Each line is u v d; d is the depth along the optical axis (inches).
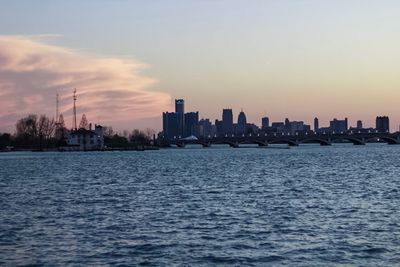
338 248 1507.1
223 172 5260.8
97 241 1622.8
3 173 5497.1
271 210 2269.9
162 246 1549.0
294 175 4643.2
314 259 1393.9
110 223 1957.4
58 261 1386.6
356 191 3085.6
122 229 1825.8
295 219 2012.8
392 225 1860.2
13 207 2470.5
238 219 2027.6
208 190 3267.7
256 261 1380.4
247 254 1450.5
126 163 7824.8
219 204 2508.6
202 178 4404.5
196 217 2090.3
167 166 6756.9
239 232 1755.7
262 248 1519.4
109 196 2947.8
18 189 3503.9
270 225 1883.6
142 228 1844.2
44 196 2997.0
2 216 2159.2
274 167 6136.8
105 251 1491.1
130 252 1478.8
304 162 7372.1
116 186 3678.6
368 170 5251.0
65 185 3828.7
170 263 1365.7
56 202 2669.8
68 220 2041.1
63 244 1582.2
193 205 2475.4
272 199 2699.3
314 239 1628.9
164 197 2861.7
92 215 2174.0
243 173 5044.3
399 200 2603.3
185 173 5177.2
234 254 1450.5
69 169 6210.6
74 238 1669.5
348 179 4062.5
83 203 2613.2
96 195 3016.7
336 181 3885.3
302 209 2292.1
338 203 2493.8
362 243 1565.0
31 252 1483.8
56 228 1852.9
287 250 1491.1
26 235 1723.7
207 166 6643.7
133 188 3481.8
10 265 1348.4
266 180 4084.6
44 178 4650.6
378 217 2044.8
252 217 2074.3
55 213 2244.1
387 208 2303.2
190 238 1660.9
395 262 1358.3
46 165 7332.7
